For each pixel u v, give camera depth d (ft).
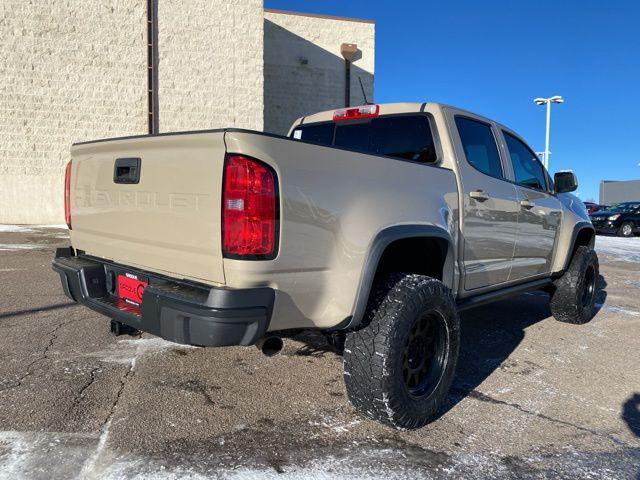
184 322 8.08
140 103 63.00
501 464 8.94
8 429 9.59
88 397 11.10
